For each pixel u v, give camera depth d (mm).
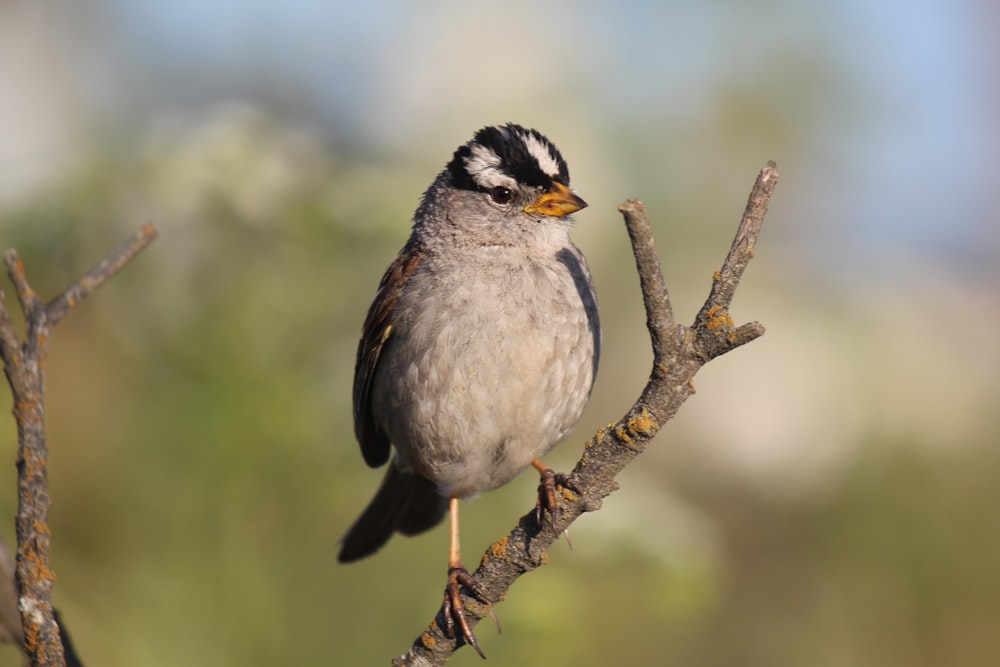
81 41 14188
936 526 12500
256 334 9883
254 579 9617
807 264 13594
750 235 6008
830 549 12656
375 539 9352
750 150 13312
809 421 12734
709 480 12953
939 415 12781
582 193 12836
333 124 13688
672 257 13234
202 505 9641
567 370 8117
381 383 8586
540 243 8633
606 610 10141
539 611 9656
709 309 6117
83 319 9922
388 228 10172
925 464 12719
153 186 9812
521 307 8047
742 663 12234
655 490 10859
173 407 9742
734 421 12867
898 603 12438
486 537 10602
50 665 5559
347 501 10070
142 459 9703
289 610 9766
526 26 13219
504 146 8859
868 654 12336
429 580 10383
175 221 9859
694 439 12992
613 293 13070
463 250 8602
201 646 9398
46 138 13211
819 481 12734
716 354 6121
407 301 8328
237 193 9727
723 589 12367
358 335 10531
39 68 13680
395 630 10078
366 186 10352
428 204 9055
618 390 12969
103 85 14156
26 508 5609
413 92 13305
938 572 12438
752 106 13211
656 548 10156
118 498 9742
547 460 11375
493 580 6914
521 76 13008
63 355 9891
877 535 12562
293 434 9766
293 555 9875
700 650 12062
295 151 10391
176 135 10289
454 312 8086
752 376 12914
